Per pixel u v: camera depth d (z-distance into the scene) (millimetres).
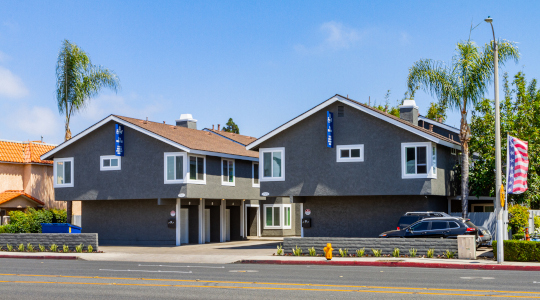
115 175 36219
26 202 42562
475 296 13258
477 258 23266
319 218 32469
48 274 19219
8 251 30828
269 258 25062
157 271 20156
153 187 35094
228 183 38625
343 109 30609
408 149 29078
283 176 31688
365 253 25047
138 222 37094
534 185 32188
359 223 31562
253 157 40719
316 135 31172
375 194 29578
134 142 35875
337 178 30469
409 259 23047
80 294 14320
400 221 27734
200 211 38000
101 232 38188
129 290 14969
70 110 37688
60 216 39156
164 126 39000
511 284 15508
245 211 43688
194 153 34750
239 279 17312
